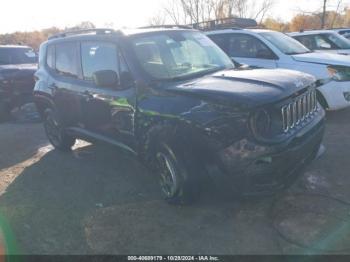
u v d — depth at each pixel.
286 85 3.62
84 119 5.20
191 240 3.39
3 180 5.14
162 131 3.84
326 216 3.59
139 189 4.52
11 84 9.07
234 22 9.87
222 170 3.43
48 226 3.81
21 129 8.16
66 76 5.51
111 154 5.90
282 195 4.04
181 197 3.84
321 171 4.61
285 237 3.31
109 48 4.59
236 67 4.79
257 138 3.30
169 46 4.61
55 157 6.01
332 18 29.30
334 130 6.34
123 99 4.32
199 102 3.59
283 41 7.62
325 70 6.70
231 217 3.71
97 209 4.09
